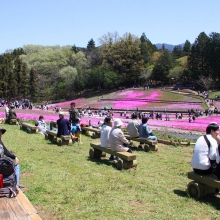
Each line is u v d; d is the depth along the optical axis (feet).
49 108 231.09
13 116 72.28
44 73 322.14
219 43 293.84
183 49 469.98
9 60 327.26
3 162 18.65
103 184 25.46
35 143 45.32
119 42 351.67
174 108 207.21
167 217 19.36
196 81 296.71
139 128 45.44
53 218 18.63
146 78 340.59
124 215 19.33
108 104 246.47
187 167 33.78
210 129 24.16
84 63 342.64
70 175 27.94
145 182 26.73
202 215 20.06
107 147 34.81
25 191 23.00
